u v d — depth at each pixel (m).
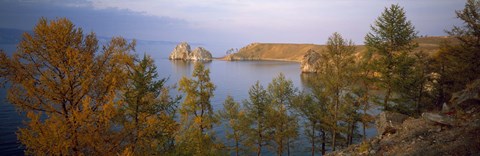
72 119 10.44
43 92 10.59
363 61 23.69
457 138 11.20
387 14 22.31
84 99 11.39
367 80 23.30
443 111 15.66
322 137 28.33
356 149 15.53
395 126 16.23
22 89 10.73
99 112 11.27
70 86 11.05
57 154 10.10
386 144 14.28
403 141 13.66
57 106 11.74
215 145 24.42
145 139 14.35
